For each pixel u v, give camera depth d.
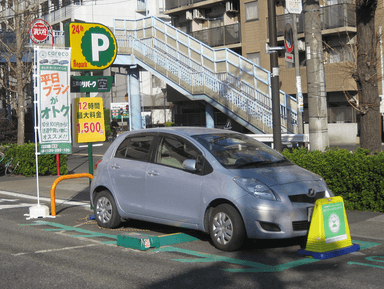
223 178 6.37
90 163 9.95
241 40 34.12
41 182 15.70
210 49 24.38
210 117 25.95
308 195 6.29
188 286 4.98
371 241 6.80
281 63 31.80
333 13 28.06
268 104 20.77
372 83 9.86
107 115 51.31
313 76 10.02
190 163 6.62
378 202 8.66
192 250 6.54
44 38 19.14
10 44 25.97
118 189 7.84
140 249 6.60
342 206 6.32
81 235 7.73
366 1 9.38
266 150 7.41
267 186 6.16
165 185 7.03
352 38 28.19
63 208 10.71
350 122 29.02
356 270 5.41
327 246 6.06
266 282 5.04
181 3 37.91
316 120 10.05
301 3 10.27
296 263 5.75
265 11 32.31
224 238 6.36
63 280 5.27
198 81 23.95
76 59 9.91
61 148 9.45
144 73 59.47
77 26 9.88
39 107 9.20
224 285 4.98
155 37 27.23
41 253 6.53
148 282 5.14
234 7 35.22
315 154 9.46
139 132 7.89
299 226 6.14
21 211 10.39
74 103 9.68
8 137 34.69
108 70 52.75
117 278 5.30
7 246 6.98
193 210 6.68
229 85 22.81
